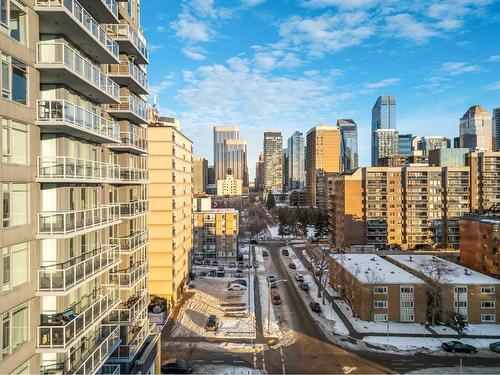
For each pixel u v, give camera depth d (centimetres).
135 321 2908
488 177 11506
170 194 6056
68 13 1833
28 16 1730
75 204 2208
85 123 2139
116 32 2970
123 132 3142
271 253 11694
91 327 2092
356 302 6012
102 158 2761
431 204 11581
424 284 5753
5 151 1565
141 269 3256
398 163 18212
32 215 1734
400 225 11556
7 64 1574
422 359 4469
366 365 4284
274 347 4750
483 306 5762
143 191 3662
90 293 2433
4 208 1559
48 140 2038
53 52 1862
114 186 3145
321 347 4772
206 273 8850
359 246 9731
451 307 5738
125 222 3145
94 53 2444
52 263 1994
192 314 5934
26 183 1708
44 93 2073
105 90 2392
